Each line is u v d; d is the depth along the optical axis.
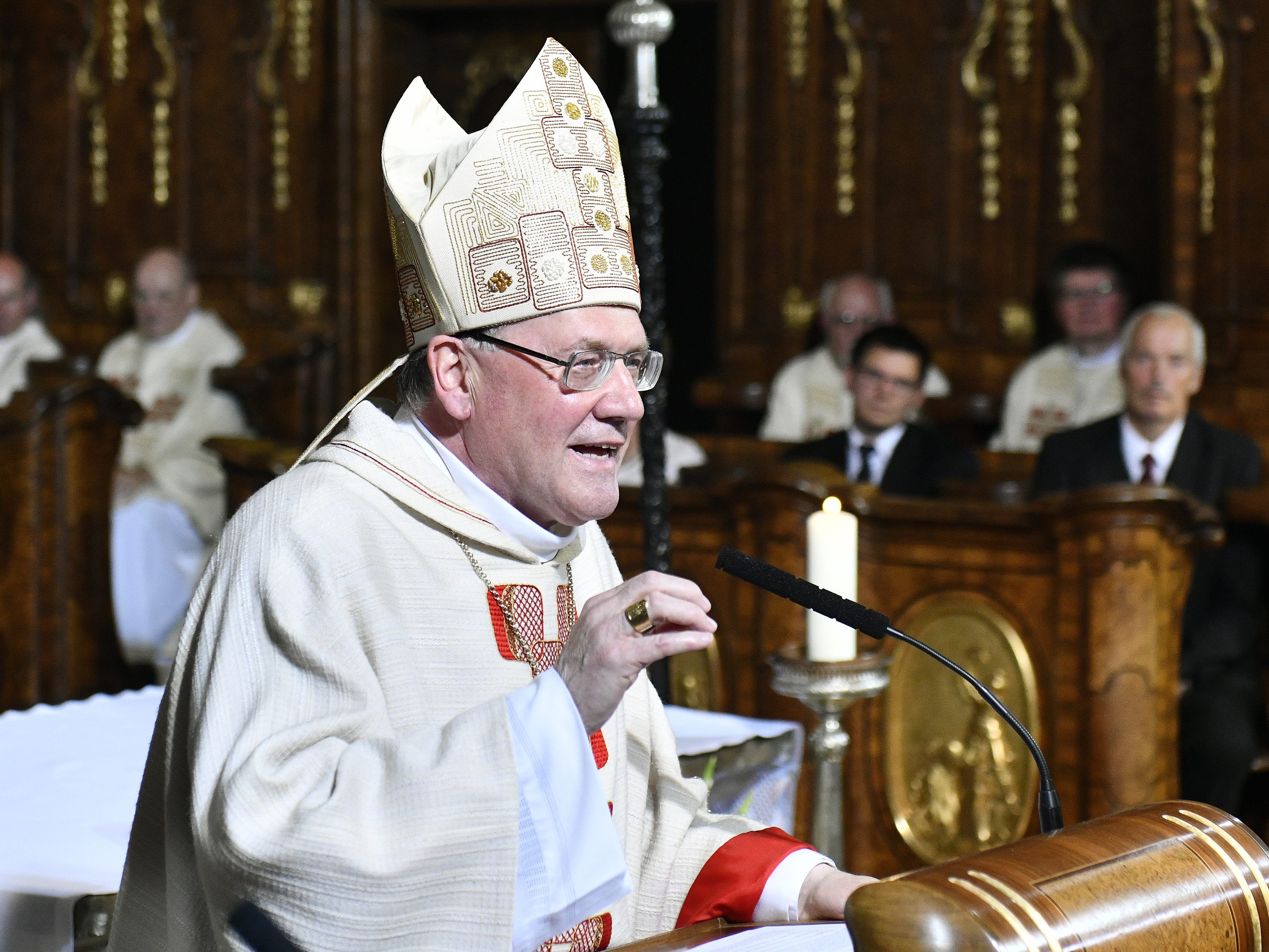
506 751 3.96
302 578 4.36
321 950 3.83
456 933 3.85
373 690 4.24
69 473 16.70
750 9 23.81
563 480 4.62
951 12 22.59
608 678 4.02
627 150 10.84
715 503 11.91
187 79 26.62
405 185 4.80
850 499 11.30
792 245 23.69
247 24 26.25
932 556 11.15
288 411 24.95
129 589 20.88
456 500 4.74
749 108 23.95
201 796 4.04
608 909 4.94
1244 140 19.67
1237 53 19.62
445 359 4.64
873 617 4.74
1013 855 3.47
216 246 26.62
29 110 27.61
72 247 27.55
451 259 4.60
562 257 4.55
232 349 23.89
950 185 22.73
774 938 4.32
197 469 21.84
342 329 25.97
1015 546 10.82
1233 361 19.69
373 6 25.69
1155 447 13.63
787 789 7.76
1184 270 20.02
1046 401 19.58
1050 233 22.30
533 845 3.92
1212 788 11.98
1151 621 10.37
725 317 24.25
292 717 4.16
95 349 27.31
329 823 3.85
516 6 25.84
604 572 5.33
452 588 4.66
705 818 5.40
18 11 27.50
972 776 10.99
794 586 4.77
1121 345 13.92
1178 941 3.44
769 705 11.62
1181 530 10.43
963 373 22.64
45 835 5.83
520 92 4.68
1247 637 12.62
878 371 15.65
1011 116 22.38
